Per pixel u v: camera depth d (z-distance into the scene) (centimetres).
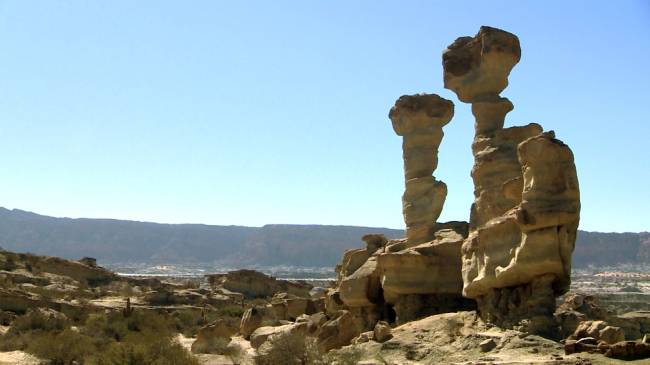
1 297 5881
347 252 5106
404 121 4641
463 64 4238
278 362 3344
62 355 4016
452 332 3303
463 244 3634
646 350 2602
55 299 6356
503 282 3228
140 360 3388
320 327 3981
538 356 2723
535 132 3897
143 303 7194
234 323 5828
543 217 3056
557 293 3216
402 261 3997
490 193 3803
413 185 4547
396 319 4025
